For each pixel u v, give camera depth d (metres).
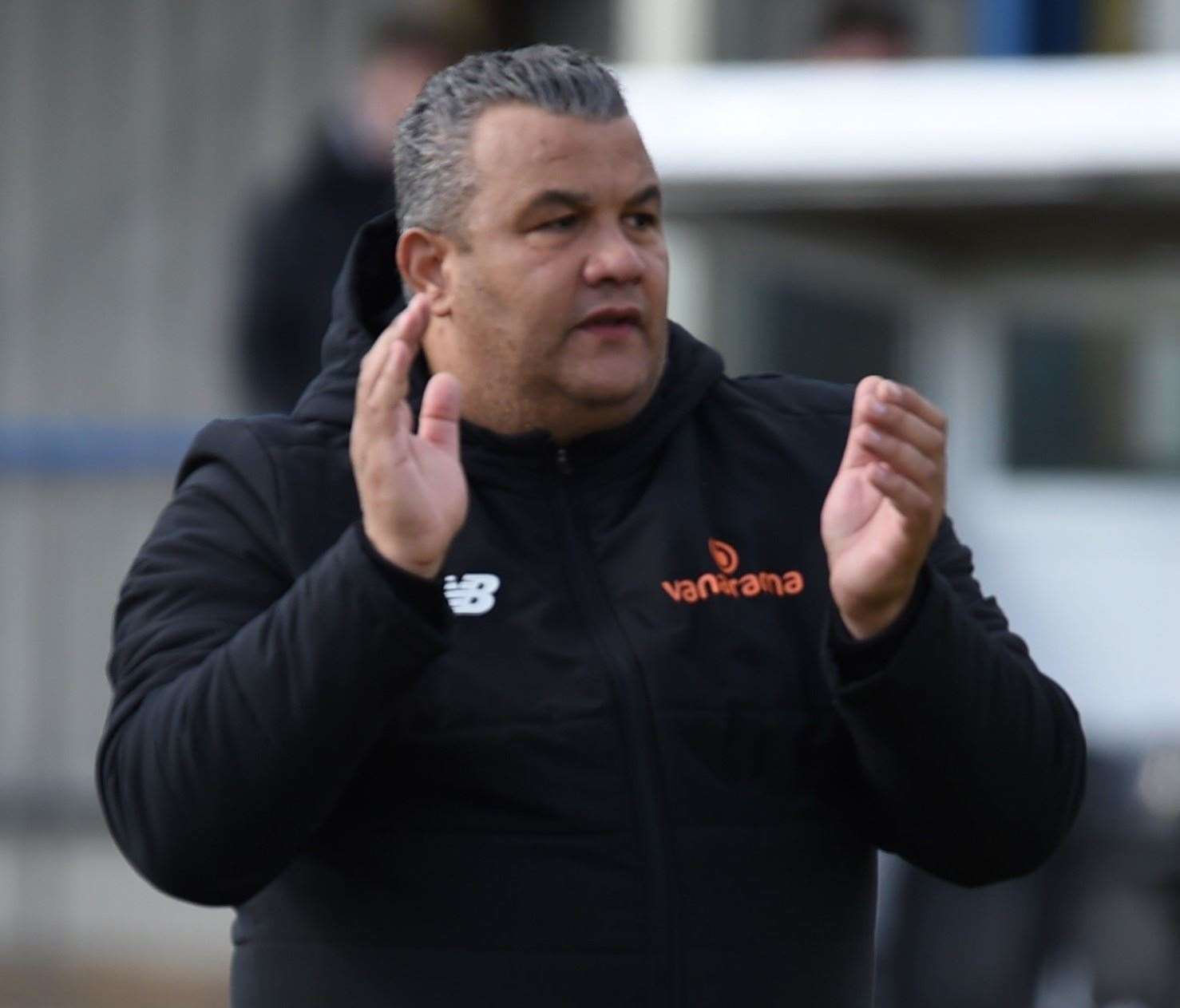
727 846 8.88
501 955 8.75
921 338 21.83
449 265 9.26
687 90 19.59
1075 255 21.38
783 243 20.34
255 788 8.41
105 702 25.28
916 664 8.53
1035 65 19.28
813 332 20.70
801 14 22.95
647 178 9.16
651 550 9.19
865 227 20.78
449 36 23.00
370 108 22.38
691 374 9.59
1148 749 17.61
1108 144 18.61
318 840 9.00
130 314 27.66
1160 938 17.14
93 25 27.78
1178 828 17.22
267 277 22.48
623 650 8.97
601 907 8.74
